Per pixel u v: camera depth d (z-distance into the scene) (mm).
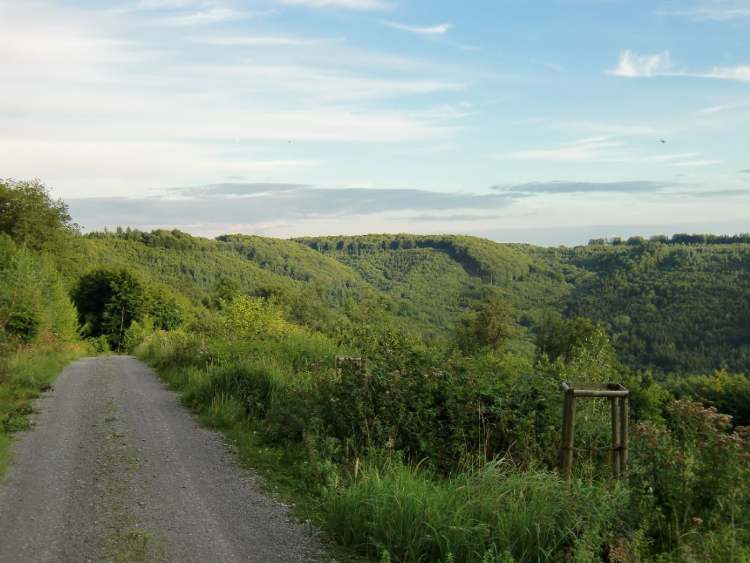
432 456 7609
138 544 5184
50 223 64188
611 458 7082
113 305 67438
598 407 8797
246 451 8852
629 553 4562
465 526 4961
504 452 7703
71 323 48531
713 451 5133
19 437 9484
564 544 4910
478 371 8820
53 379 17844
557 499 5281
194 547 5168
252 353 16297
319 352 16375
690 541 4789
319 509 6332
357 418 8305
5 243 41688
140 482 7145
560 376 10516
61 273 64875
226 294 78188
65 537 5324
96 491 6742
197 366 18297
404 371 8680
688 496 5105
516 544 4879
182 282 140500
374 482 5906
